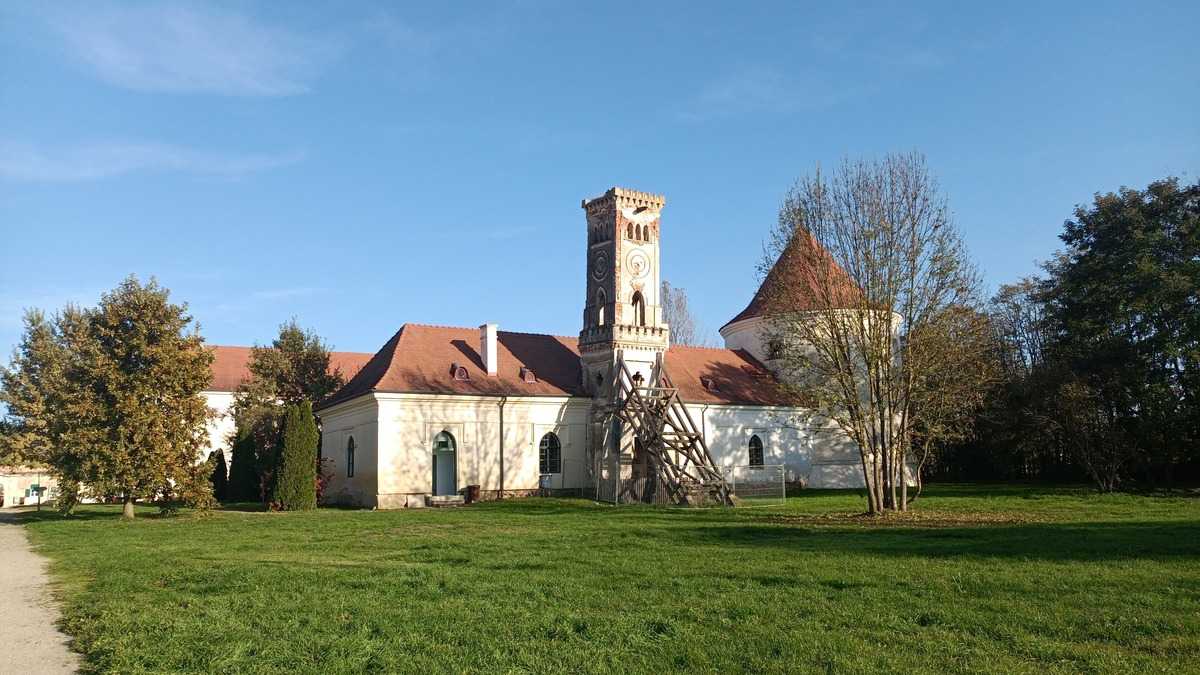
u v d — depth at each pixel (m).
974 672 9.93
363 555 22.27
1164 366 51.06
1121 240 54.22
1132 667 10.08
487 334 52.69
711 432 57.09
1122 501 38.53
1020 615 12.84
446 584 16.67
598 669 10.33
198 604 14.97
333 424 55.56
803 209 36.34
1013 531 25.00
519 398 51.44
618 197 53.66
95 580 18.84
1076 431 48.66
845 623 12.58
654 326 53.84
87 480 37.59
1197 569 16.95
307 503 44.62
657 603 14.34
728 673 10.10
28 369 61.03
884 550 21.11
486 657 10.96
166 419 38.59
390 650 11.39
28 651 12.28
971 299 35.78
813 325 35.56
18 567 21.81
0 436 58.66
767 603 14.13
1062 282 58.84
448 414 49.56
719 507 41.50
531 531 28.47
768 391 60.16
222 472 58.41
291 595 15.70
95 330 38.94
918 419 37.31
